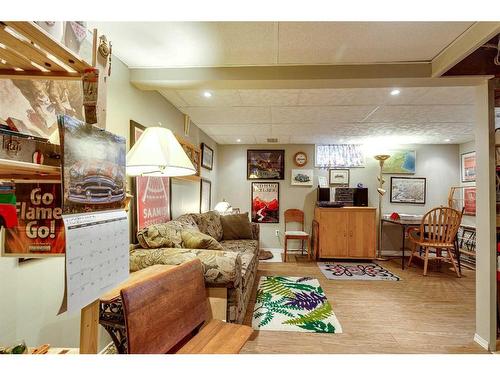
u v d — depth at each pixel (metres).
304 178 5.54
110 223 0.91
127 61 2.22
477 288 2.19
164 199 2.99
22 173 0.84
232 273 1.94
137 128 2.44
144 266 2.06
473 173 5.00
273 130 4.48
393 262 4.74
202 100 3.15
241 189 5.62
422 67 2.19
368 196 5.48
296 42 1.92
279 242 5.53
